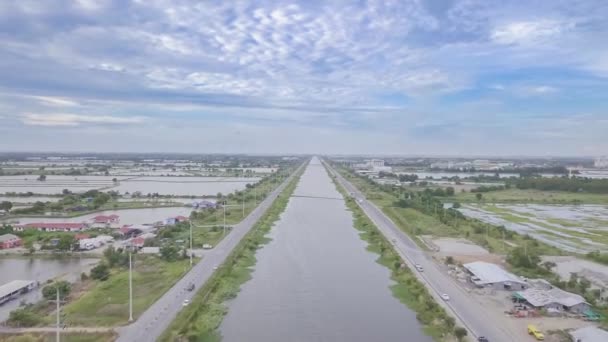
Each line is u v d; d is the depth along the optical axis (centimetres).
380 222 14075
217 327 6078
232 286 7706
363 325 6191
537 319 6288
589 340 5406
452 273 8475
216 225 13112
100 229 12200
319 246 10969
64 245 9912
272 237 11962
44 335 5538
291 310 6725
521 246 10500
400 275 8394
